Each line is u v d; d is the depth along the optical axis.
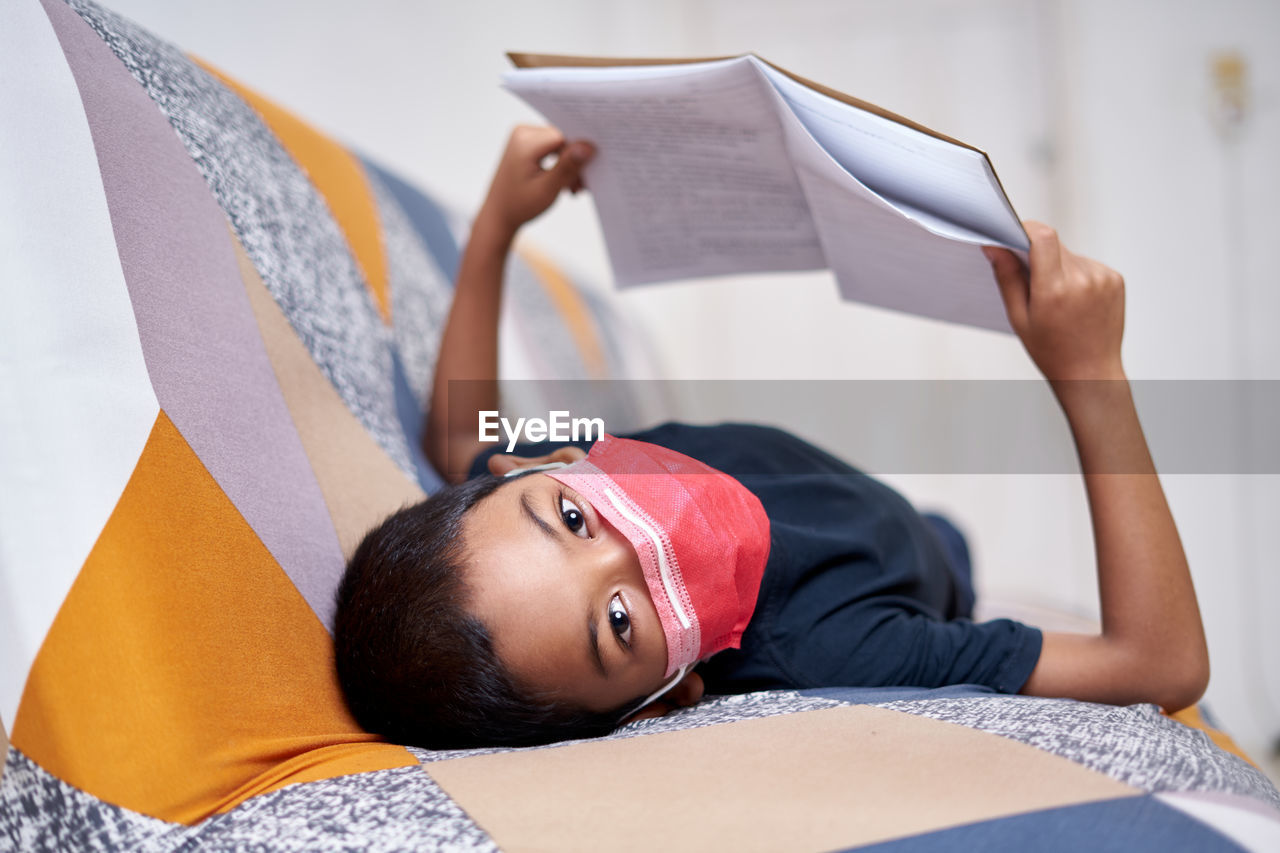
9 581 0.46
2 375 0.50
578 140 0.83
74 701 0.45
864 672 0.67
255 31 1.50
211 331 0.63
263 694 0.52
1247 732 1.91
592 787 0.43
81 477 0.49
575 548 0.59
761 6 2.22
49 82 0.59
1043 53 2.16
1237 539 2.07
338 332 0.82
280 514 0.62
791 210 0.77
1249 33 2.08
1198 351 2.12
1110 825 0.37
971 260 0.67
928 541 0.86
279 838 0.41
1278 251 2.09
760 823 0.39
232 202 0.74
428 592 0.57
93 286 0.55
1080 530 2.16
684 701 0.64
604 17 2.09
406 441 0.86
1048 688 0.66
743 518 0.63
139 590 0.48
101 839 0.43
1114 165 2.14
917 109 2.21
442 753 0.53
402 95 1.74
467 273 0.99
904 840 0.37
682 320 2.33
